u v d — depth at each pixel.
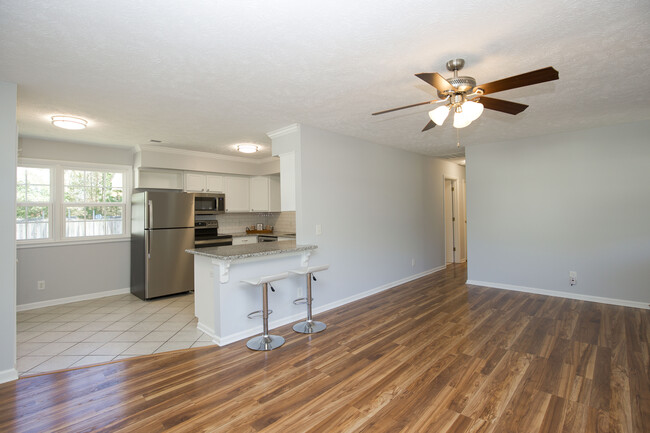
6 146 2.52
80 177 4.91
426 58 2.29
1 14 1.69
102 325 3.75
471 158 5.46
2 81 2.53
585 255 4.46
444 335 3.30
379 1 1.64
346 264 4.52
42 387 2.41
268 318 3.57
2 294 2.47
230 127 3.98
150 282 4.83
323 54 2.21
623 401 2.14
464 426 1.93
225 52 2.15
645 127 4.03
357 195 4.71
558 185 4.66
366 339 3.24
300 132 3.88
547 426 1.92
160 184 5.48
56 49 2.08
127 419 2.03
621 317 3.75
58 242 4.64
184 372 2.62
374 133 4.43
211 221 5.95
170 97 2.95
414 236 5.95
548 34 1.99
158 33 1.91
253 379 2.50
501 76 2.61
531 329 3.43
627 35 2.01
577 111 3.60
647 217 4.04
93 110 3.29
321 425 1.96
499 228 5.20
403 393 2.28
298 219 3.94
